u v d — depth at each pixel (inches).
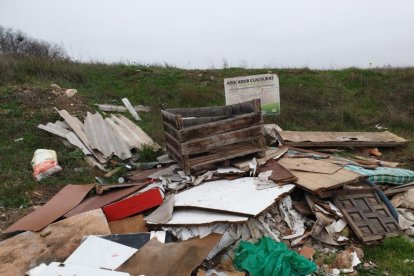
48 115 333.1
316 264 167.2
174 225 174.7
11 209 211.9
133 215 191.6
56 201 208.2
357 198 205.9
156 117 380.5
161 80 493.0
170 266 141.6
